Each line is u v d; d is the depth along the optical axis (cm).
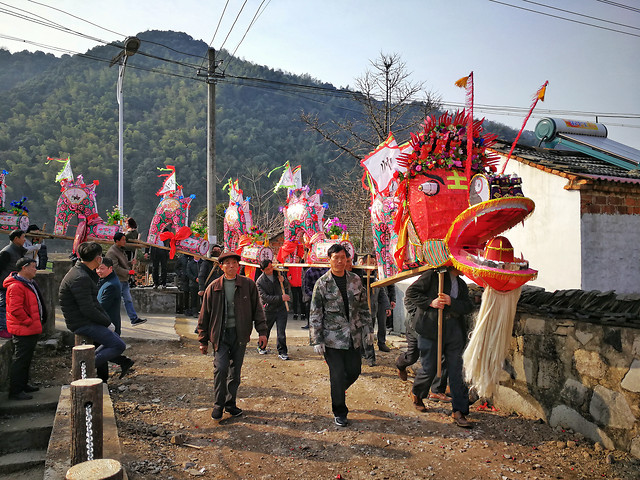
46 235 1043
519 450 453
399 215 543
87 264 573
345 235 886
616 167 1091
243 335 536
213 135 1528
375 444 465
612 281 871
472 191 504
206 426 506
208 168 1528
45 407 561
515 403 543
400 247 545
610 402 443
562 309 481
